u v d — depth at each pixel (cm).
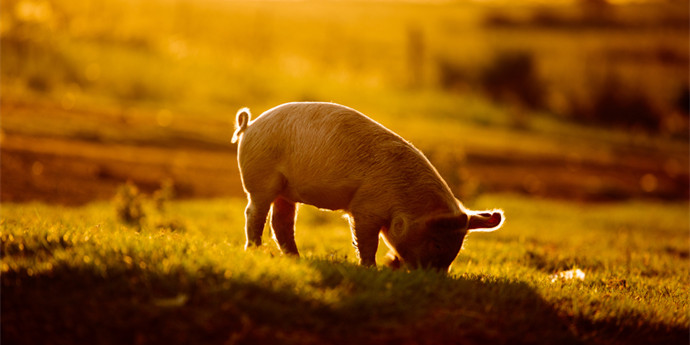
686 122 13475
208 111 8756
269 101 10344
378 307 1470
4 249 1606
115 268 1473
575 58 17162
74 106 7269
